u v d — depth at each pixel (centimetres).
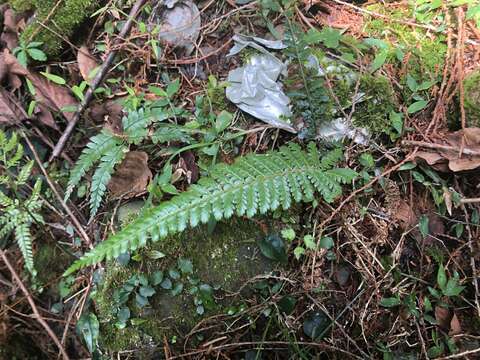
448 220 43
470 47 46
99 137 43
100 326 42
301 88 43
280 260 42
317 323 42
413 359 41
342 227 43
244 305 42
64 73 51
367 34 48
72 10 50
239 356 42
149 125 46
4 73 48
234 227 43
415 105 43
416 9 48
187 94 49
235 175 37
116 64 50
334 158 41
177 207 35
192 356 42
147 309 42
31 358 43
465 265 43
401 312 42
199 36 50
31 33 50
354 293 43
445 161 42
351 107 44
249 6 49
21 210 40
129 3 52
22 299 43
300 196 37
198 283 42
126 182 45
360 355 42
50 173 47
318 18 50
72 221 46
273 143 45
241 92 46
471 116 43
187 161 45
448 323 42
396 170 44
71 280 45
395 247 44
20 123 48
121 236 34
